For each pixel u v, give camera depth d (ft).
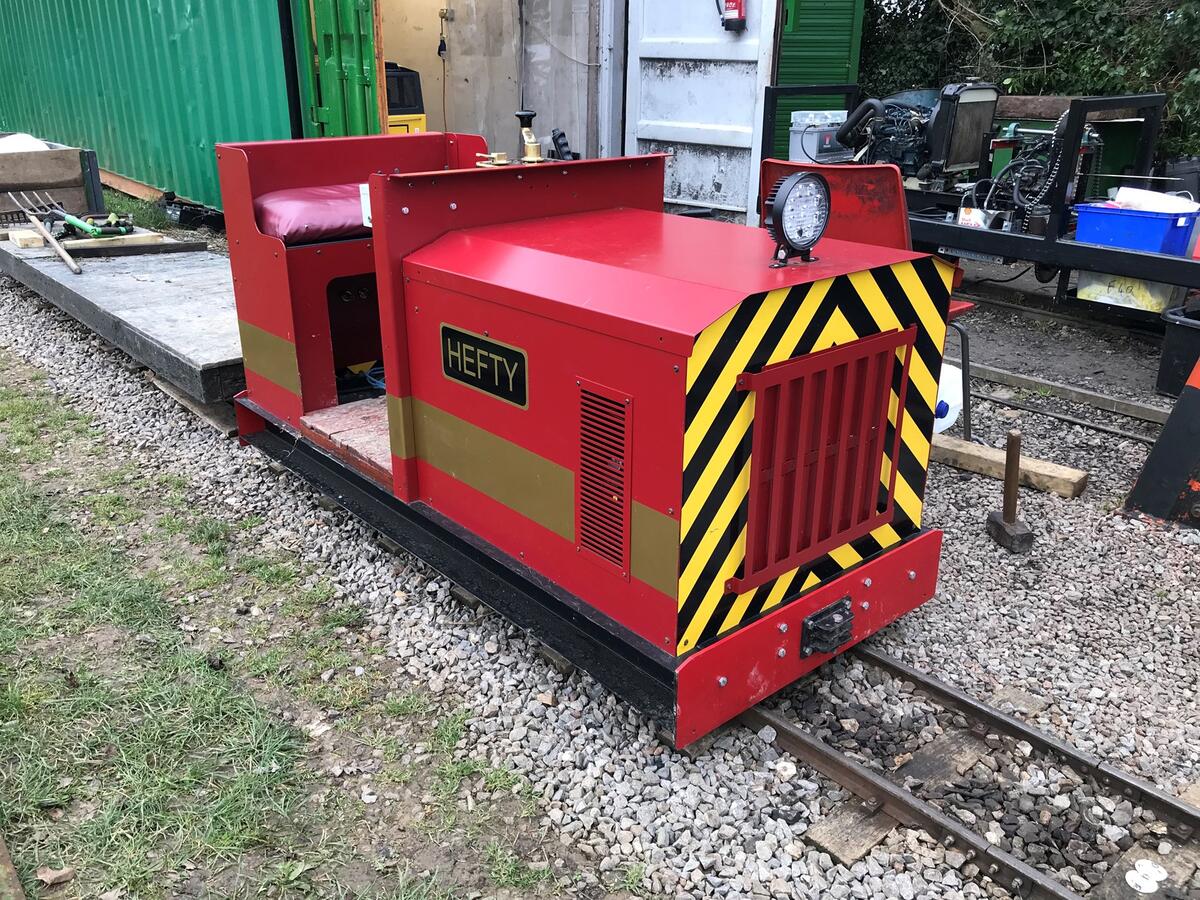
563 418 8.86
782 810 8.53
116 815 8.43
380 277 10.44
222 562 12.54
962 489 14.73
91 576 12.05
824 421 8.59
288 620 11.39
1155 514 13.84
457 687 10.19
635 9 29.63
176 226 32.27
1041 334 22.15
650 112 30.42
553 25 30.83
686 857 8.11
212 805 8.56
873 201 10.34
